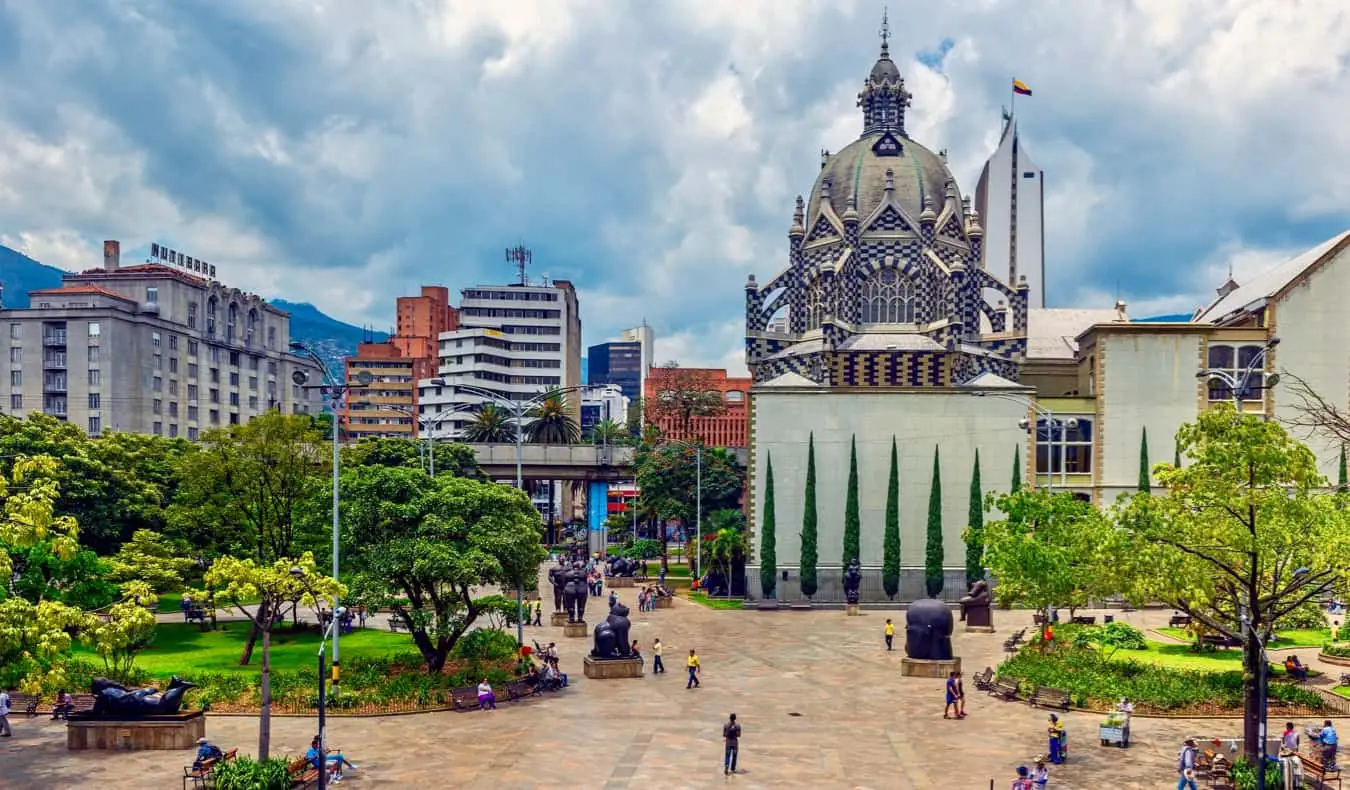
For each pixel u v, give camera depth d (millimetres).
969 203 111812
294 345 44438
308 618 71875
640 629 72312
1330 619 69375
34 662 37531
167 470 79688
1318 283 89375
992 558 54281
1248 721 34969
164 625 67688
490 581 49312
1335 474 87500
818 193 109875
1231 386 38562
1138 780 34656
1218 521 34969
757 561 89438
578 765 36094
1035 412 87500
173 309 146750
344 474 51844
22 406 134375
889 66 112750
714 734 40844
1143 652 57031
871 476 89000
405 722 42625
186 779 33656
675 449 111688
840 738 40375
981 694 49188
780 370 101812
